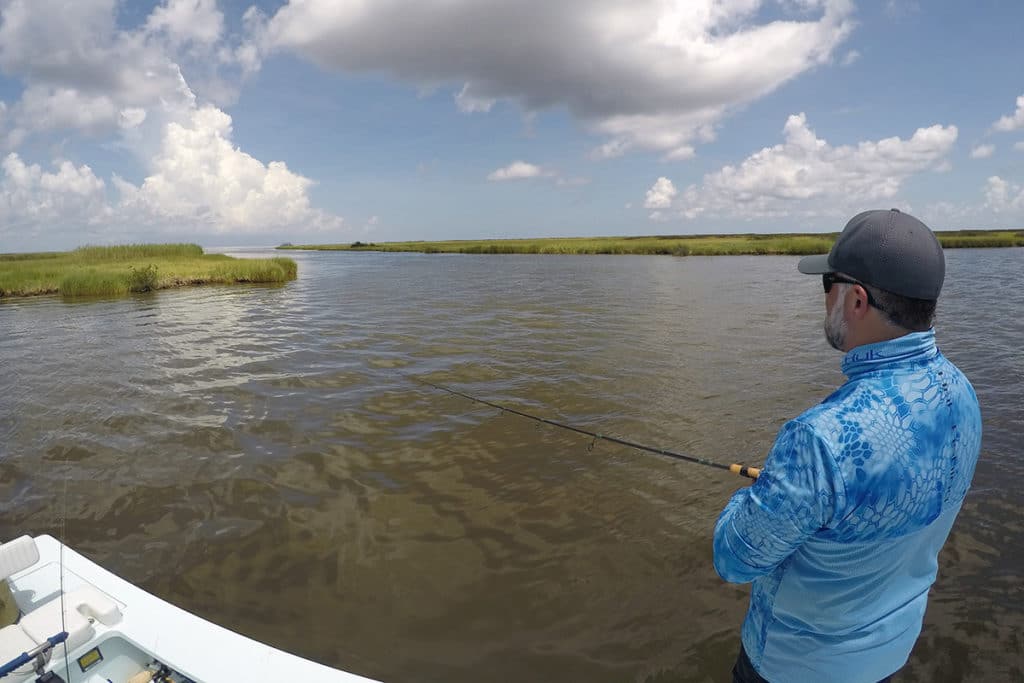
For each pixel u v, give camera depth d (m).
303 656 3.59
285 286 27.50
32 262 38.44
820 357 10.55
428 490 5.60
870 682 1.56
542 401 8.19
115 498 5.53
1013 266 30.61
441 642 3.69
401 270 40.28
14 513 5.29
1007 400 7.84
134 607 2.72
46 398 8.61
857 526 1.34
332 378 9.55
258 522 5.09
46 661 2.30
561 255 65.06
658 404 7.99
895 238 1.35
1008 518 4.88
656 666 3.47
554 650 3.61
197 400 8.44
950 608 3.83
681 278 28.33
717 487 5.58
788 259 45.50
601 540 4.74
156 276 26.41
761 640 1.66
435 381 9.28
